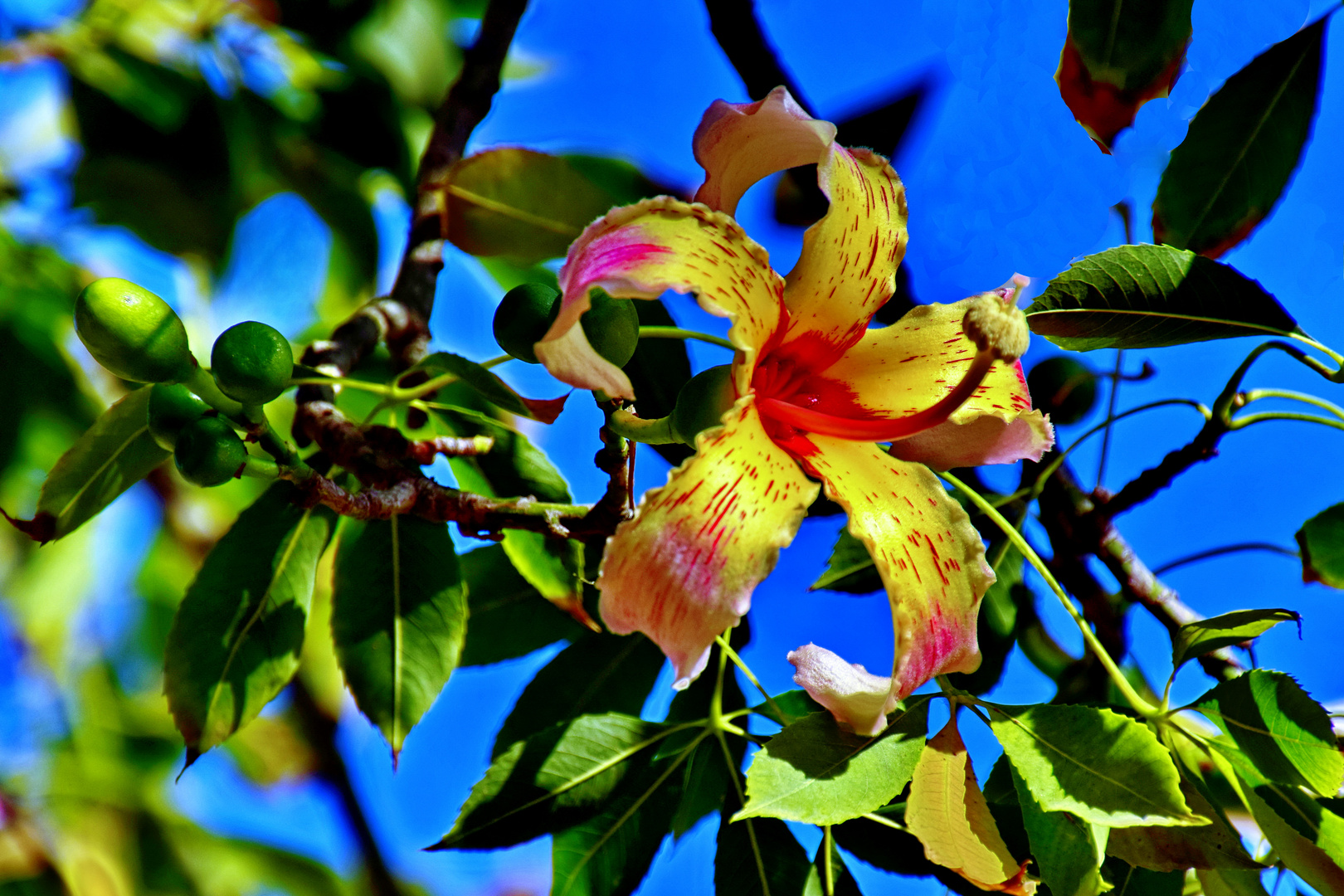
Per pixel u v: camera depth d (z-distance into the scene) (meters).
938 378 0.86
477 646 0.95
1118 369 0.93
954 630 0.83
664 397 0.90
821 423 0.83
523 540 0.90
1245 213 0.92
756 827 0.87
